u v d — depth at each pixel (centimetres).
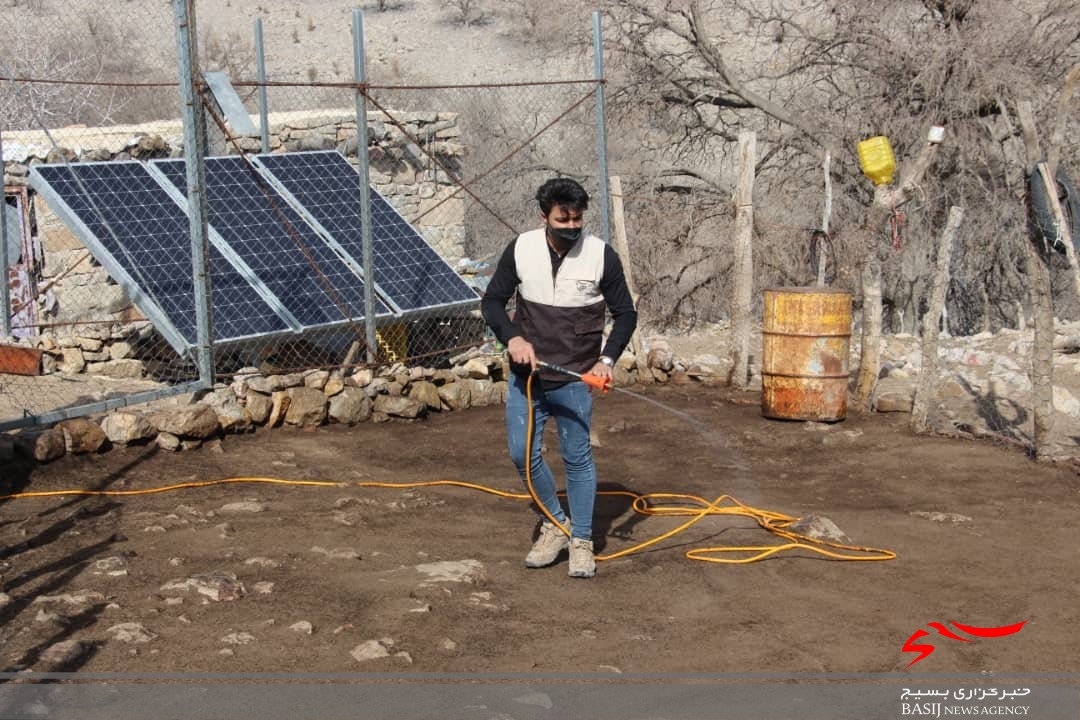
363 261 1027
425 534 650
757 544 634
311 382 929
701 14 2030
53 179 1005
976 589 563
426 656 473
